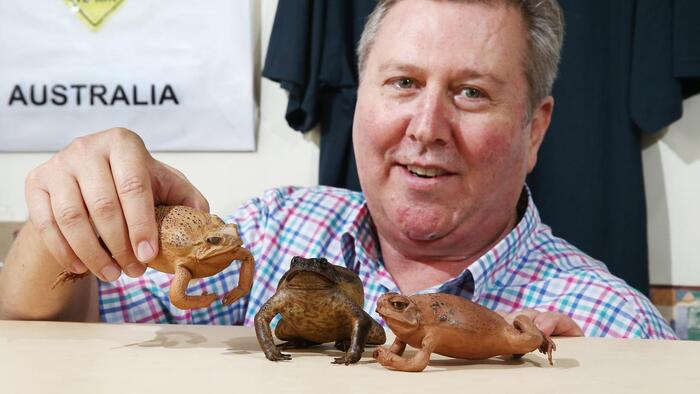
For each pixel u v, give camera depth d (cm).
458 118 73
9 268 59
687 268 113
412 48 72
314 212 90
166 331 47
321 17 109
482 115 73
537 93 78
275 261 87
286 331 42
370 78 77
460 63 71
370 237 85
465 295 79
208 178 124
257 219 91
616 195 106
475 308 38
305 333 41
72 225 47
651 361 39
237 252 41
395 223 78
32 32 125
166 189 51
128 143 50
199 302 40
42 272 56
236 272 85
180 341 44
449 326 37
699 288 113
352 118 112
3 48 125
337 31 110
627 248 106
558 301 77
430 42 72
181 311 82
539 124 84
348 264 85
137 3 122
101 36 124
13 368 35
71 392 31
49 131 126
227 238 40
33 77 125
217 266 41
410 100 74
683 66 102
